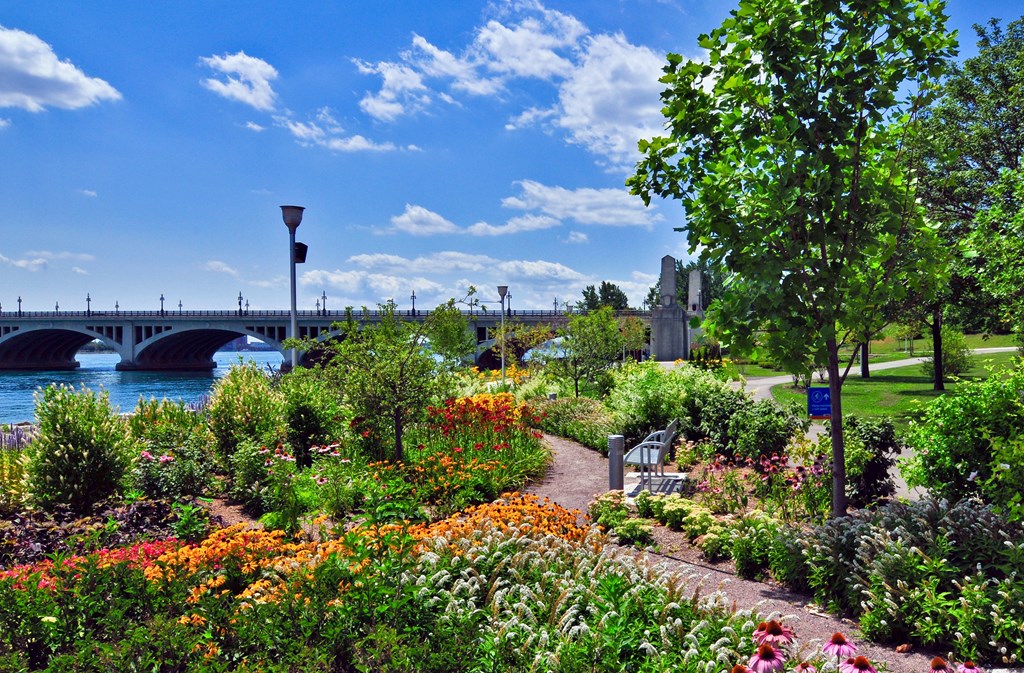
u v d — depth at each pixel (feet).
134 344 295.07
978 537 20.20
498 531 21.70
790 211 22.57
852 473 29.53
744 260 23.68
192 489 34.68
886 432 30.53
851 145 23.81
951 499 24.75
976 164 73.61
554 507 27.37
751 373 140.56
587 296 289.53
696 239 25.14
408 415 42.96
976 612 17.29
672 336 198.90
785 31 22.79
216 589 18.69
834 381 25.94
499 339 135.64
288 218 50.01
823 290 24.31
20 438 41.27
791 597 22.11
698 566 25.41
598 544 22.98
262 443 39.75
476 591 17.79
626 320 153.69
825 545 21.95
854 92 23.02
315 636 14.01
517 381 96.02
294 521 28.48
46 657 14.42
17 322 298.15
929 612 18.04
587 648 14.23
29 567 18.08
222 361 469.57
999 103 74.49
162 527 27.89
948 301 70.90
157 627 13.82
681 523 29.63
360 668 12.57
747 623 15.97
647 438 39.99
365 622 14.28
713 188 24.59
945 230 52.90
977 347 168.66
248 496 33.81
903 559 19.48
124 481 32.60
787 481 31.86
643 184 26.78
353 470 37.78
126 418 46.57
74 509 30.55
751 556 24.38
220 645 14.12
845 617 20.36
